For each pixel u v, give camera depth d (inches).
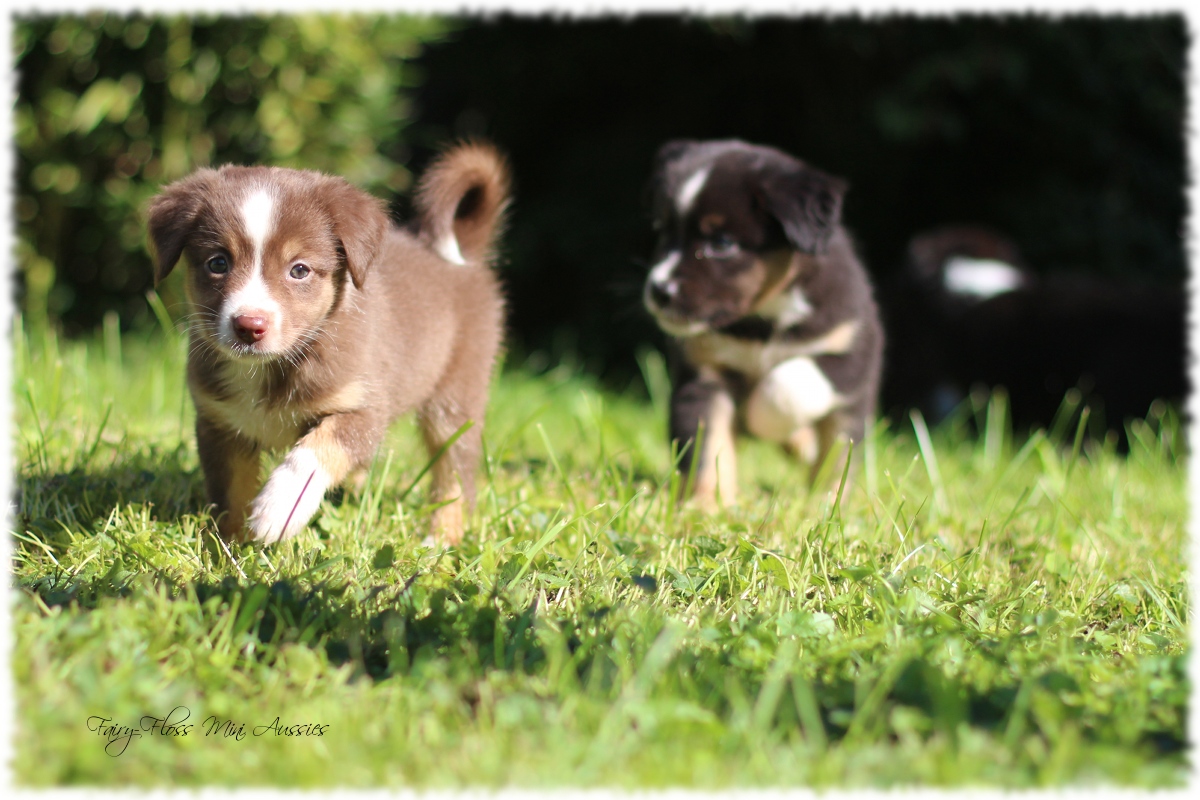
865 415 176.1
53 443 149.5
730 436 174.6
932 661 94.0
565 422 217.5
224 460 126.8
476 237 158.7
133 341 262.1
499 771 72.1
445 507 139.6
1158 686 90.2
